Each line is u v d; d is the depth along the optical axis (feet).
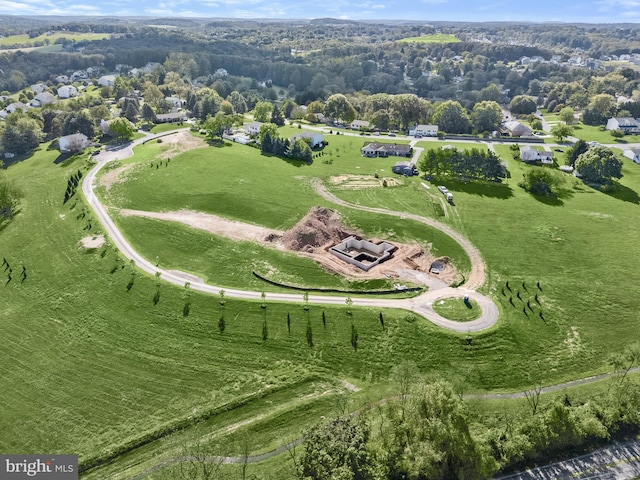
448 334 244.83
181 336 251.80
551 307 271.90
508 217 383.86
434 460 164.96
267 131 574.15
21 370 234.38
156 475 176.24
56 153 578.25
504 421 197.36
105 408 211.61
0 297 291.99
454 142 631.15
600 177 460.14
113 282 295.89
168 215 382.42
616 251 332.39
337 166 514.27
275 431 197.67
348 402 209.97
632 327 257.14
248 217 380.78
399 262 320.70
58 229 366.84
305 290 287.48
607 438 186.60
